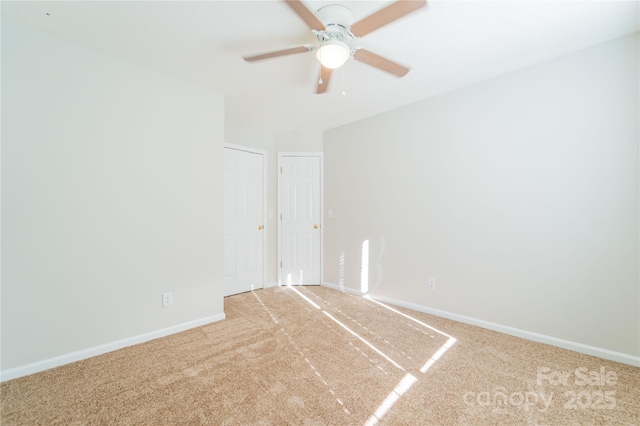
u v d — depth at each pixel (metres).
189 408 1.55
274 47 2.08
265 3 1.62
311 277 4.21
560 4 1.64
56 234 1.96
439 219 2.91
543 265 2.30
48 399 1.62
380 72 2.41
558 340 2.23
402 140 3.22
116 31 1.89
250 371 1.91
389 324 2.71
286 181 4.20
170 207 2.51
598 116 2.06
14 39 1.81
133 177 2.29
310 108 3.29
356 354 2.13
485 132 2.60
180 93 2.57
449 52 2.13
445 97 2.86
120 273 2.23
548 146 2.27
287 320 2.82
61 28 1.86
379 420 1.46
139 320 2.32
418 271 3.08
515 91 2.42
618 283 2.00
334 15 1.63
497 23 1.80
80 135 2.05
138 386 1.74
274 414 1.50
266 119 3.69
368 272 3.56
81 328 2.05
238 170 3.82
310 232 4.21
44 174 1.91
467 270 2.72
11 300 1.80
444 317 2.87
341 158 3.91
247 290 3.89
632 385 1.74
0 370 1.77
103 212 2.15
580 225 2.14
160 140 2.45
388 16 1.45
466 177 2.72
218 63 2.30
